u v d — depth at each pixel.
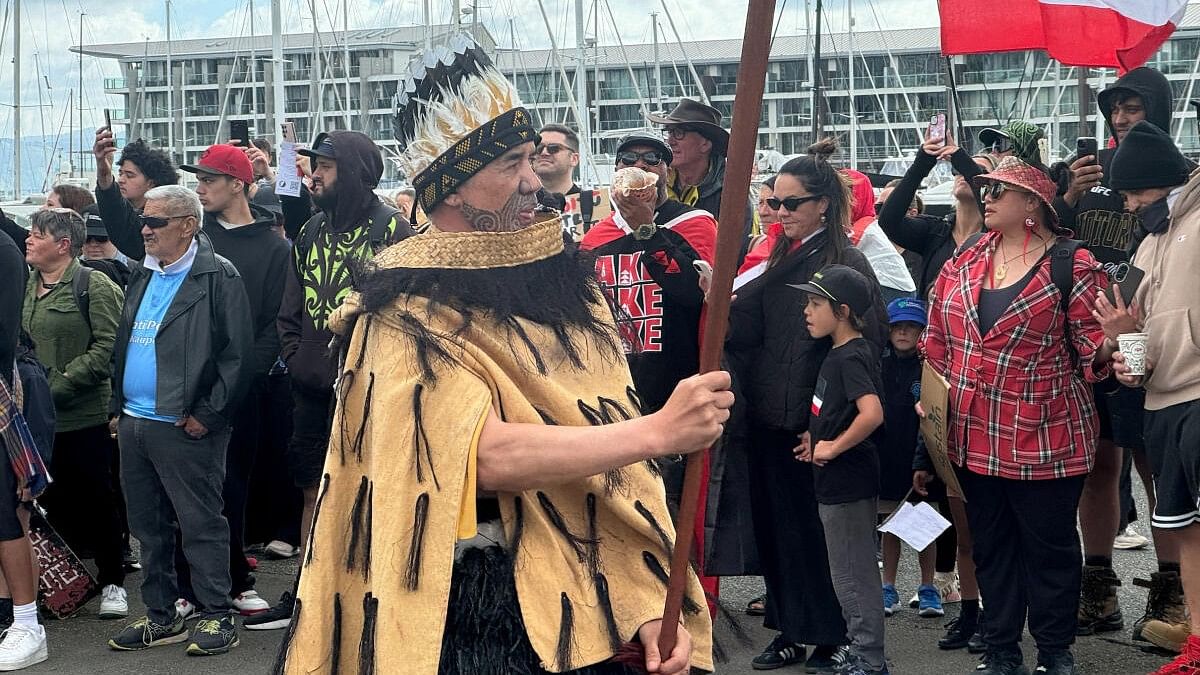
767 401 4.87
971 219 5.71
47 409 5.70
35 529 6.09
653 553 2.19
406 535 2.03
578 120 25.47
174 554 5.81
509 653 2.14
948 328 4.77
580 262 2.30
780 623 5.03
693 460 2.09
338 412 2.17
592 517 2.16
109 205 6.19
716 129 5.57
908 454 5.61
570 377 2.18
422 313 2.10
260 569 7.03
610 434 2.01
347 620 2.14
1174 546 5.21
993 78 50.12
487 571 2.15
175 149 56.06
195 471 5.46
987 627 4.80
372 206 5.40
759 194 5.98
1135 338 4.36
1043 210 4.66
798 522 4.95
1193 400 4.36
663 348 4.75
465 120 2.22
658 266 4.68
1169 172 4.55
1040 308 4.56
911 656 5.23
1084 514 5.46
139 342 5.51
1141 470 6.19
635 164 5.01
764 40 1.92
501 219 2.24
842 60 53.22
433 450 2.02
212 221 6.27
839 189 4.90
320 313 5.39
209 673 5.27
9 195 34.22
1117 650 5.20
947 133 5.70
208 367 5.43
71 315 6.33
